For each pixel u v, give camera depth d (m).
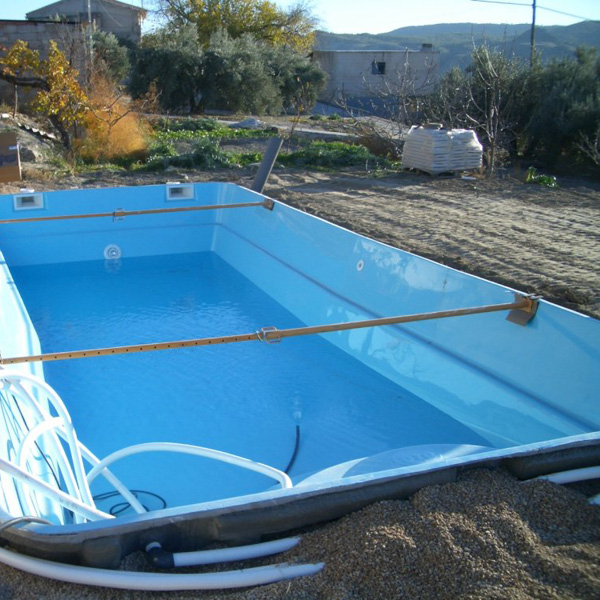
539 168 13.91
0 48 16.78
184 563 2.07
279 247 7.78
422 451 2.95
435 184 10.81
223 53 25.44
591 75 14.52
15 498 2.67
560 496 2.32
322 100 35.12
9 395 3.67
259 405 5.14
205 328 6.73
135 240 9.15
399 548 2.04
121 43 26.36
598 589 1.88
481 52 16.03
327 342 6.29
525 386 4.38
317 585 1.98
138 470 4.27
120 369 5.71
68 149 13.01
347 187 10.62
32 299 7.57
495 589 1.89
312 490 2.23
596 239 7.23
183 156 12.62
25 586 1.99
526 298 4.44
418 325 5.38
